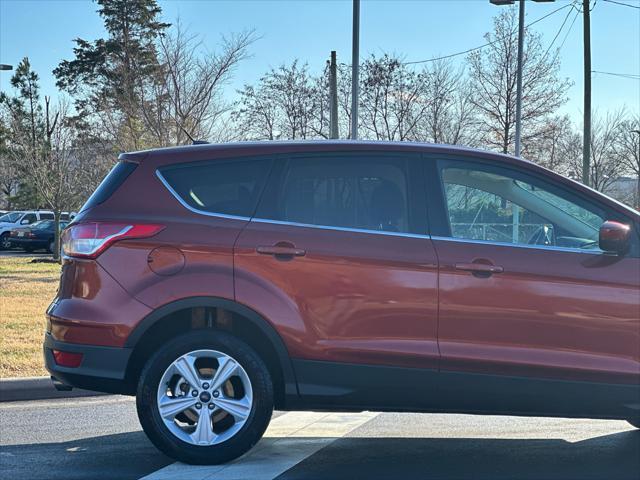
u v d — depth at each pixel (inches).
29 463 201.9
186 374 189.9
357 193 197.2
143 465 199.6
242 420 190.1
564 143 1828.2
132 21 1840.6
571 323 188.1
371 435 229.6
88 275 191.6
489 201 197.3
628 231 183.6
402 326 188.2
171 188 197.3
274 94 1352.1
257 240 191.0
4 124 1812.3
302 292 189.2
